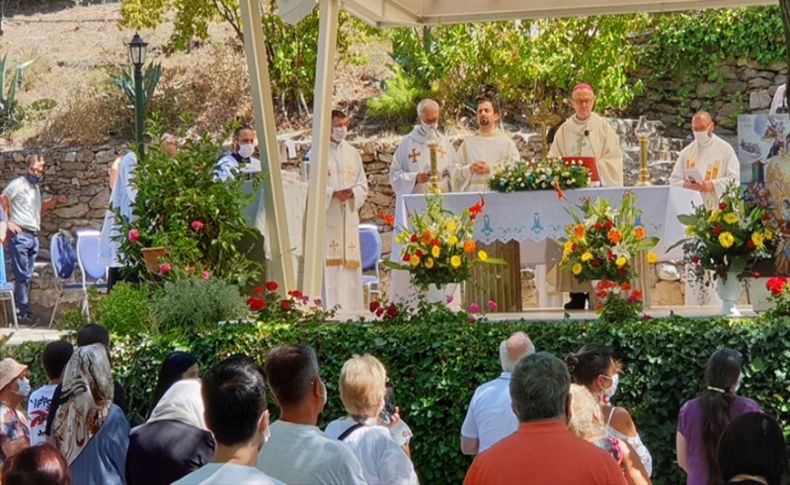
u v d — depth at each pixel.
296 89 20.45
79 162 19.17
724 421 6.11
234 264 10.66
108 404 6.05
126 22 20.16
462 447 7.04
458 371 9.11
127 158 13.67
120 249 10.73
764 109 19.67
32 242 16.14
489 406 6.83
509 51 18.66
